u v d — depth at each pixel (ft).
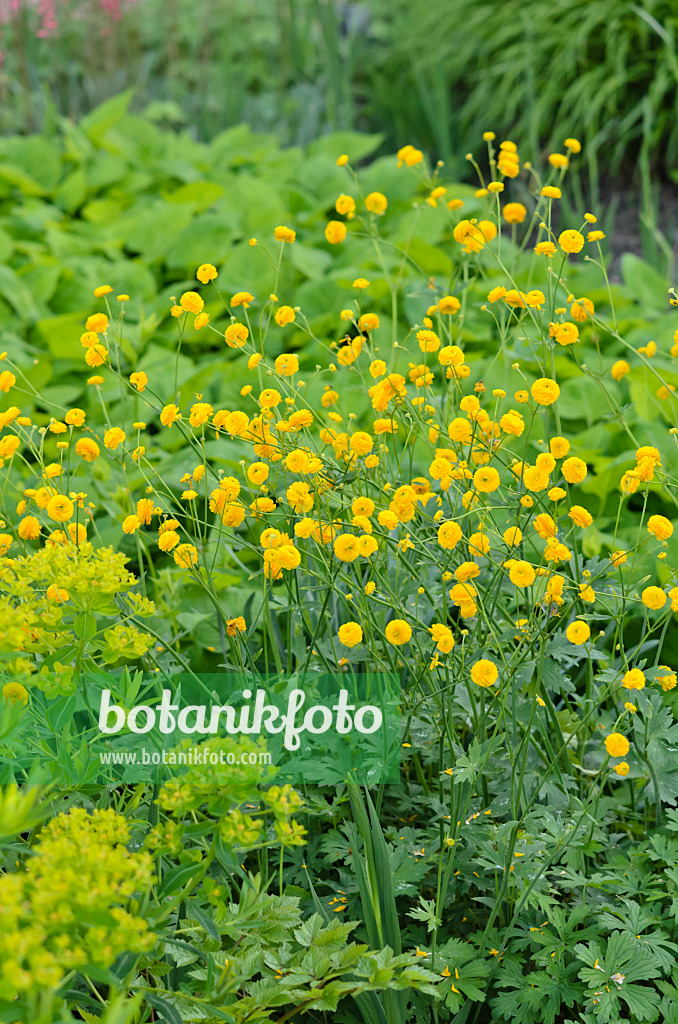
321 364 18.02
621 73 28.37
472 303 19.51
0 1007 10.89
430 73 31.42
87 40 38.34
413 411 12.11
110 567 11.45
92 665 11.69
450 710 11.95
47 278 20.45
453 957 11.70
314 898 11.76
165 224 23.56
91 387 17.22
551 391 11.64
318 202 25.07
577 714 12.51
